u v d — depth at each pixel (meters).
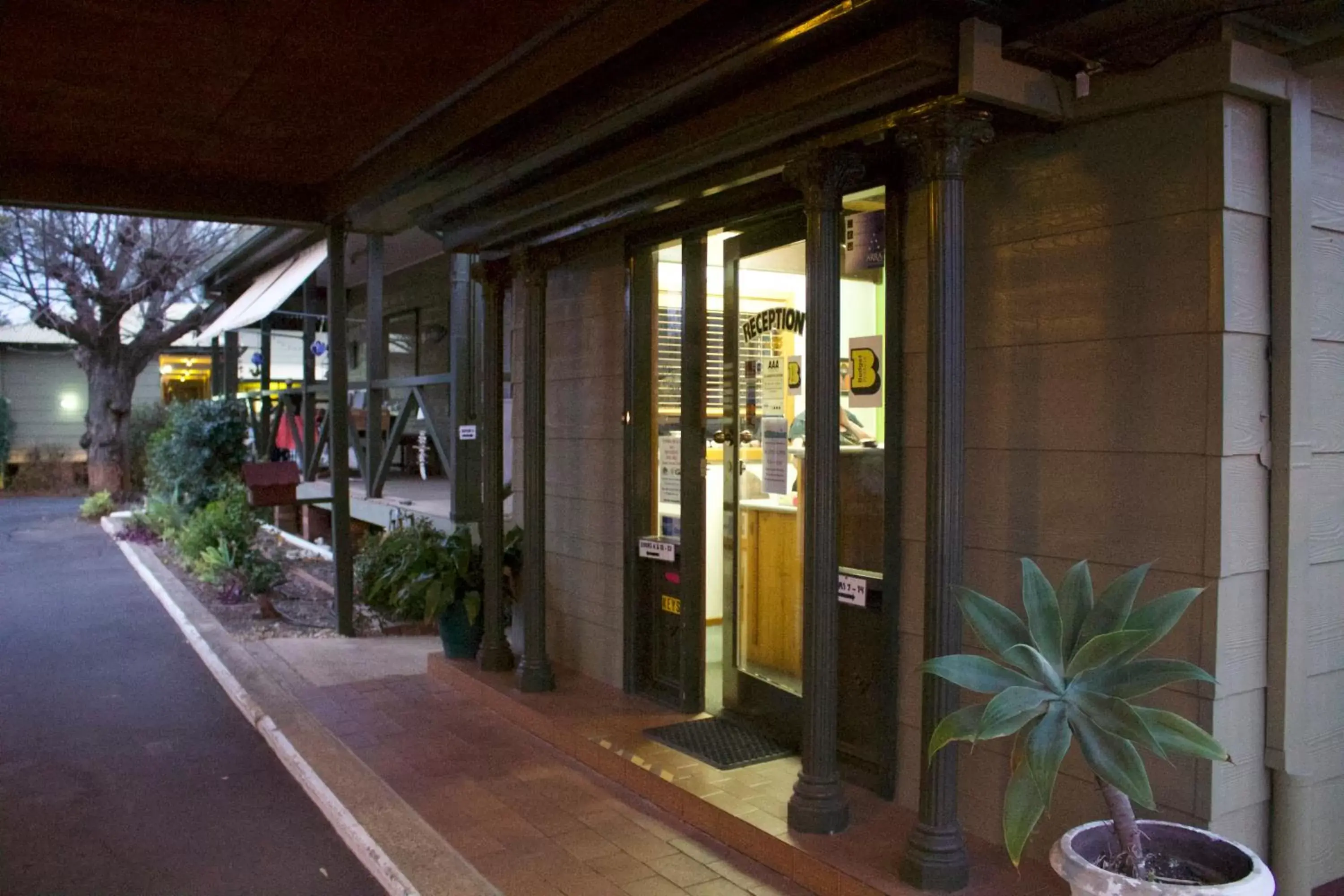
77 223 16.91
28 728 5.58
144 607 9.10
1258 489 2.98
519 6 3.86
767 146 3.63
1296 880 3.01
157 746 5.29
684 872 3.62
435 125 5.30
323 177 6.84
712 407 5.33
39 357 23.95
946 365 3.12
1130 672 2.51
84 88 4.91
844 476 4.17
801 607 4.53
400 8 3.89
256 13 3.99
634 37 3.63
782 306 4.71
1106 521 3.15
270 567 9.18
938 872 3.15
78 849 4.03
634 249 5.27
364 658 6.85
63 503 19.55
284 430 13.91
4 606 9.18
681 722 4.93
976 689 2.60
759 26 3.26
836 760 3.67
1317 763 3.17
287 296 10.82
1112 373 3.13
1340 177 3.19
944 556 3.13
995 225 3.47
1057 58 3.06
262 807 4.47
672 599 5.20
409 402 9.72
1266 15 2.79
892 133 3.31
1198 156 2.92
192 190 6.78
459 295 8.45
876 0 2.88
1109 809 2.60
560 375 6.00
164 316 19.17
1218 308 2.88
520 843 3.88
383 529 9.80
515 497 6.55
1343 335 3.21
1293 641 2.98
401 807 4.21
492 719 5.40
